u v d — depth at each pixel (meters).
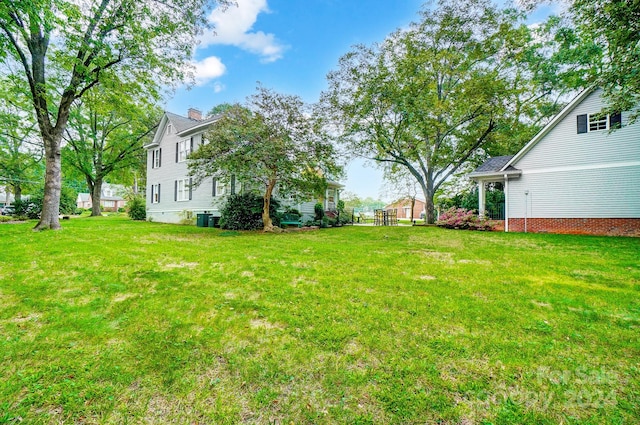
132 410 1.66
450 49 15.06
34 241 7.61
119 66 10.96
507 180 12.62
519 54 14.35
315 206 18.22
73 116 20.48
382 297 3.52
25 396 1.74
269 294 3.63
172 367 2.05
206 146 11.40
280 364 2.11
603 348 2.34
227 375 1.99
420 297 3.53
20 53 9.57
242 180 11.58
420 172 18.53
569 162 11.38
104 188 61.44
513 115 15.55
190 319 2.87
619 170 10.48
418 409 1.68
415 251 7.15
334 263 5.55
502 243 8.69
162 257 5.88
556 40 15.66
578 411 1.67
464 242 8.98
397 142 16.12
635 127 10.23
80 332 2.57
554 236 10.24
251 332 2.60
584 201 11.07
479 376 1.99
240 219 13.64
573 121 11.34
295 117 11.68
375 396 1.79
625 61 7.04
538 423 1.59
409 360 2.16
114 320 2.83
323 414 1.65
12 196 40.28
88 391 1.80
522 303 3.33
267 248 7.46
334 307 3.19
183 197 18.28
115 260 5.44
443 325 2.75
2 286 3.82
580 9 7.38
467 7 14.22
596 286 4.03
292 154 11.54
